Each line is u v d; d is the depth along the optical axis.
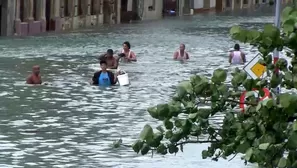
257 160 10.06
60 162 22.03
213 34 74.50
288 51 10.51
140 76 41.97
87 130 26.66
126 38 67.81
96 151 23.36
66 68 44.44
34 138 25.22
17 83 37.84
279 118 10.02
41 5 73.88
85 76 41.12
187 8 112.38
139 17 96.81
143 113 30.30
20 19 70.75
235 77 10.98
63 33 73.06
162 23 92.06
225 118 11.02
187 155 22.58
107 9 89.44
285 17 10.02
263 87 10.81
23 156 22.70
